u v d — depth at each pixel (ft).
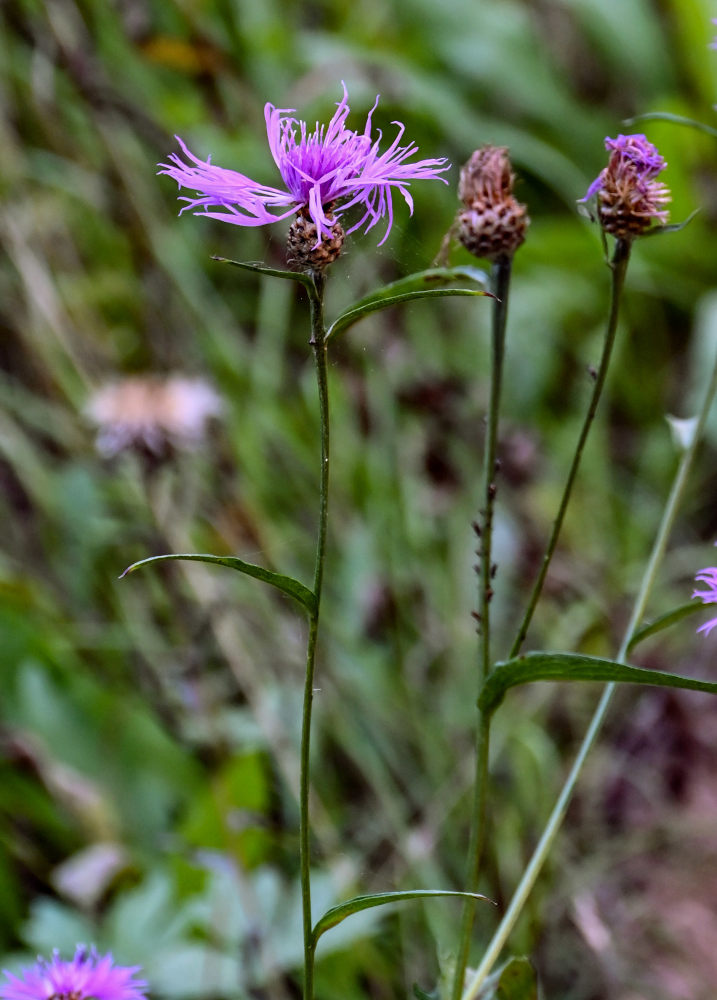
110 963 1.96
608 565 3.84
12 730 2.96
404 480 3.65
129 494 3.54
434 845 2.85
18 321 3.72
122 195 3.89
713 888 2.98
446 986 2.04
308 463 3.84
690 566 3.88
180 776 3.02
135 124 3.96
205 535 3.50
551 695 3.39
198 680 2.75
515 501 3.81
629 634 2.12
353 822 3.06
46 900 2.73
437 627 3.45
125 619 3.34
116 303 4.12
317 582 1.90
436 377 3.89
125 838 2.92
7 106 4.07
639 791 3.19
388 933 2.78
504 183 1.98
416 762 3.22
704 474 4.32
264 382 3.91
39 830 2.90
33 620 3.28
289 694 3.17
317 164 1.88
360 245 3.37
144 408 3.10
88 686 3.05
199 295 4.01
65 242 4.07
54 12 3.85
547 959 2.69
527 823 2.99
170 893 2.59
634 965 2.79
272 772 3.03
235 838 2.59
